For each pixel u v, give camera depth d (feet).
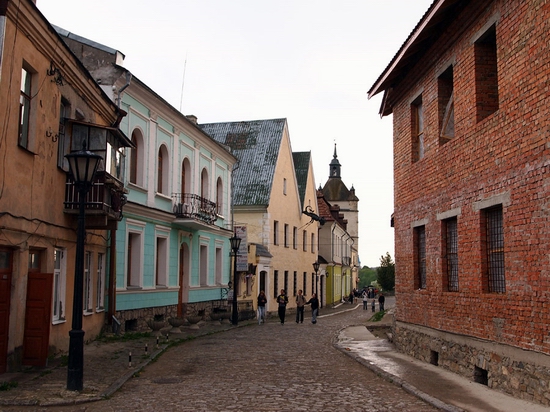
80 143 48.21
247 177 136.56
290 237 148.15
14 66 36.01
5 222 35.12
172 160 80.48
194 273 90.79
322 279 184.55
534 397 29.30
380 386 36.14
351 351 54.44
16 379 35.17
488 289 35.81
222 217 102.63
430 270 45.27
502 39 33.14
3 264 36.47
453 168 40.55
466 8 37.29
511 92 32.12
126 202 63.72
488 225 35.96
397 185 54.80
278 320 112.57
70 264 48.73
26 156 38.60
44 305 38.99
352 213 323.78
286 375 40.63
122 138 52.80
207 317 95.35
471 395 31.89
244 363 46.83
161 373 40.96
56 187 44.86
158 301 75.56
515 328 31.42
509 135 32.32
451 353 40.63
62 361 42.32
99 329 58.34
